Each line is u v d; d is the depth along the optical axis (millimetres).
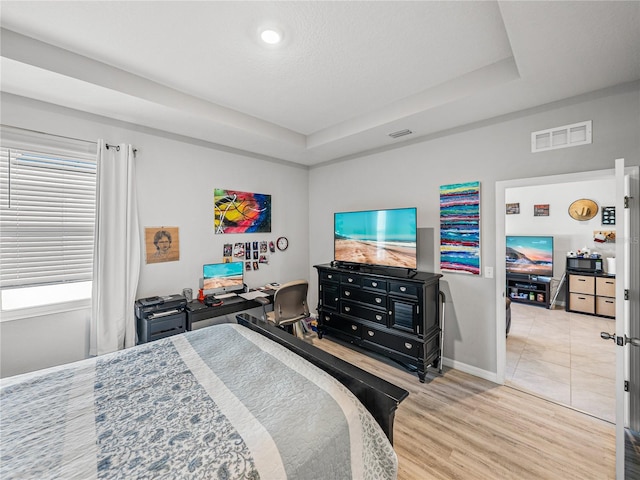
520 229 5762
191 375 1520
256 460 973
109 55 1930
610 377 2787
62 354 2398
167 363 1653
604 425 2092
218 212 3410
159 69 2098
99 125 2549
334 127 3209
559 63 1784
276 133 3197
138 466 954
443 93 2322
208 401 1296
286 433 1092
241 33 1712
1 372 2178
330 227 4207
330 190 4176
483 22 1623
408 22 1623
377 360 3148
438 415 2221
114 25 1642
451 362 2998
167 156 2979
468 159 2814
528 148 2459
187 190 3141
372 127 2842
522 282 5637
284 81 2266
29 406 1277
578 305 4926
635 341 1543
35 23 1621
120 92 2102
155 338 2650
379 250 3295
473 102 2309
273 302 3346
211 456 985
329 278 3537
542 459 1788
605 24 1439
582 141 2201
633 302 1822
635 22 1416
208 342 1922
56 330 2377
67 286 2477
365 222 3434
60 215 2424
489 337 2746
